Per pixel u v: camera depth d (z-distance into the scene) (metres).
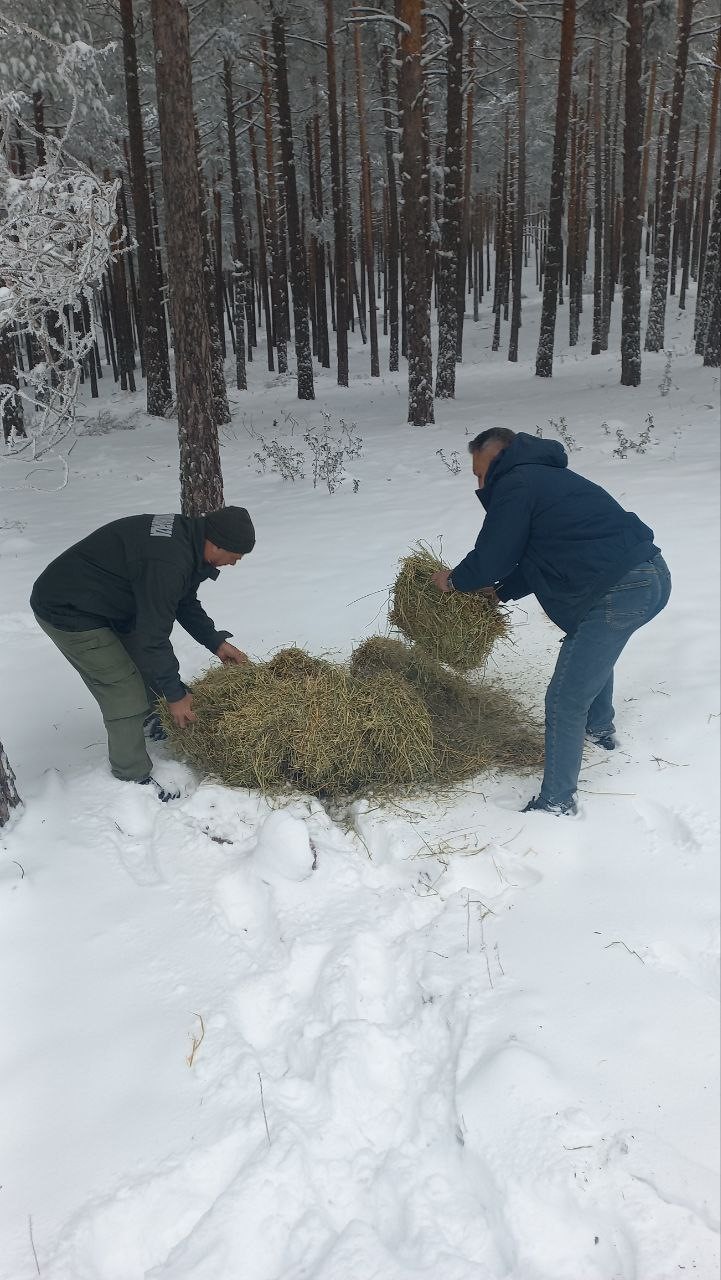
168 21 6.44
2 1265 1.76
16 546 7.82
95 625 3.30
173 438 15.76
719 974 2.55
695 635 4.86
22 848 3.11
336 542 7.29
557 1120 1.99
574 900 2.86
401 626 3.92
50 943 2.68
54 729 4.17
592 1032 2.28
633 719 4.04
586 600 3.20
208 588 6.20
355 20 13.21
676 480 8.66
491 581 3.41
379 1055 2.24
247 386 24.77
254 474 11.59
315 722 3.52
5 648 5.25
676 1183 1.87
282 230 26.28
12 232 3.11
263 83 24.19
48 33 13.99
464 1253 1.79
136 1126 2.06
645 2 15.49
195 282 7.04
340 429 15.18
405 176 13.70
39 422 3.39
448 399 17.91
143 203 17.14
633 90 15.36
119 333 25.73
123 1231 1.85
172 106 6.64
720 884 2.91
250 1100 2.12
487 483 3.48
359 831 3.29
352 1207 1.90
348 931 2.69
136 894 2.93
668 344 25.98
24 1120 2.09
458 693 4.14
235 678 3.83
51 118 15.73
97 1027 2.37
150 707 3.74
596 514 3.22
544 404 15.91
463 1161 1.97
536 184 40.41
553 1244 1.76
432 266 26.25
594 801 3.42
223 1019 2.37
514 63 23.81
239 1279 1.74
